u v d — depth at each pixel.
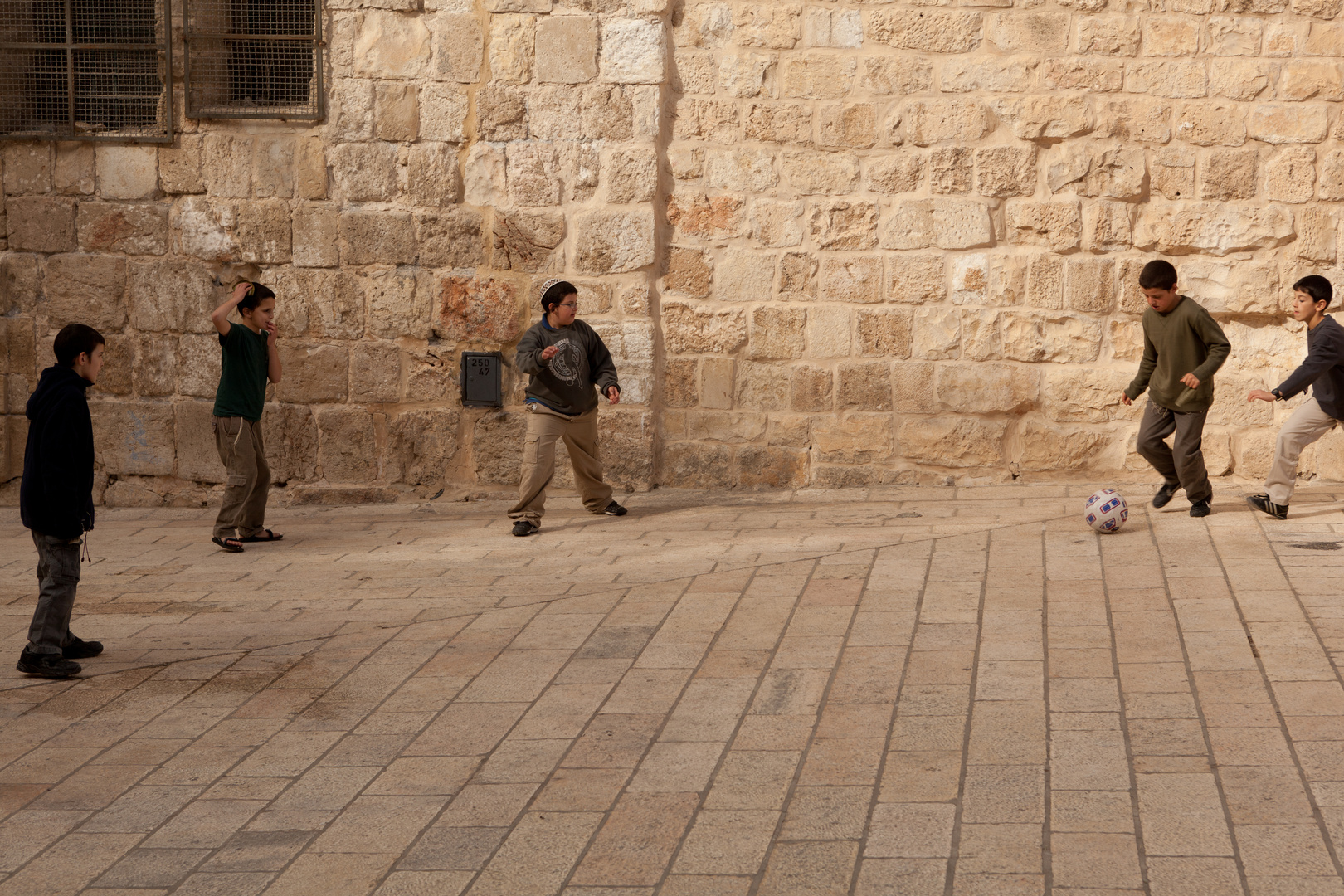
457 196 9.40
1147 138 8.88
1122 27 8.83
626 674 5.48
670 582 6.90
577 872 3.76
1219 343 7.23
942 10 8.96
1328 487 8.69
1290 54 8.71
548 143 9.27
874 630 5.84
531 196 9.33
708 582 6.82
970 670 5.23
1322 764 4.11
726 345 9.38
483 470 9.59
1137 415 9.04
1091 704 4.78
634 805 4.20
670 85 9.26
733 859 3.78
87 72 9.59
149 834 4.16
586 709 5.11
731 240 9.30
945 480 9.28
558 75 9.21
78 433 5.67
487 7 9.21
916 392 9.24
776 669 5.43
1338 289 8.80
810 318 9.27
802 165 9.17
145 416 9.76
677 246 9.36
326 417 9.63
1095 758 4.30
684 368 9.45
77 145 9.58
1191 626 5.56
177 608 6.98
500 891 3.66
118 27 9.55
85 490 5.74
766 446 9.42
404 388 9.59
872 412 9.30
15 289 9.72
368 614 6.69
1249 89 8.76
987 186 9.03
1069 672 5.12
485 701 5.27
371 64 9.34
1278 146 8.78
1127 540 7.10
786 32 9.09
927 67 9.01
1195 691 4.82
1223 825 3.76
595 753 4.66
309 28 9.39
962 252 9.10
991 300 9.11
